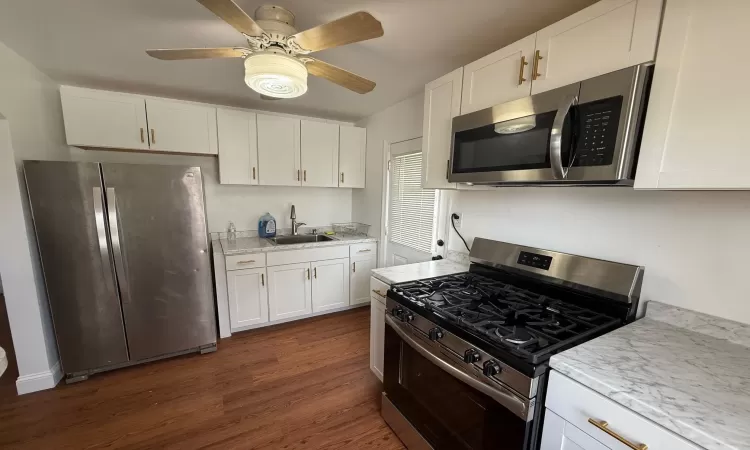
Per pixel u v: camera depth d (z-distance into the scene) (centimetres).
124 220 211
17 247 187
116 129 242
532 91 127
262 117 297
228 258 269
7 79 176
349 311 342
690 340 105
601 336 108
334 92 255
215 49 130
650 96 92
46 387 201
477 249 193
